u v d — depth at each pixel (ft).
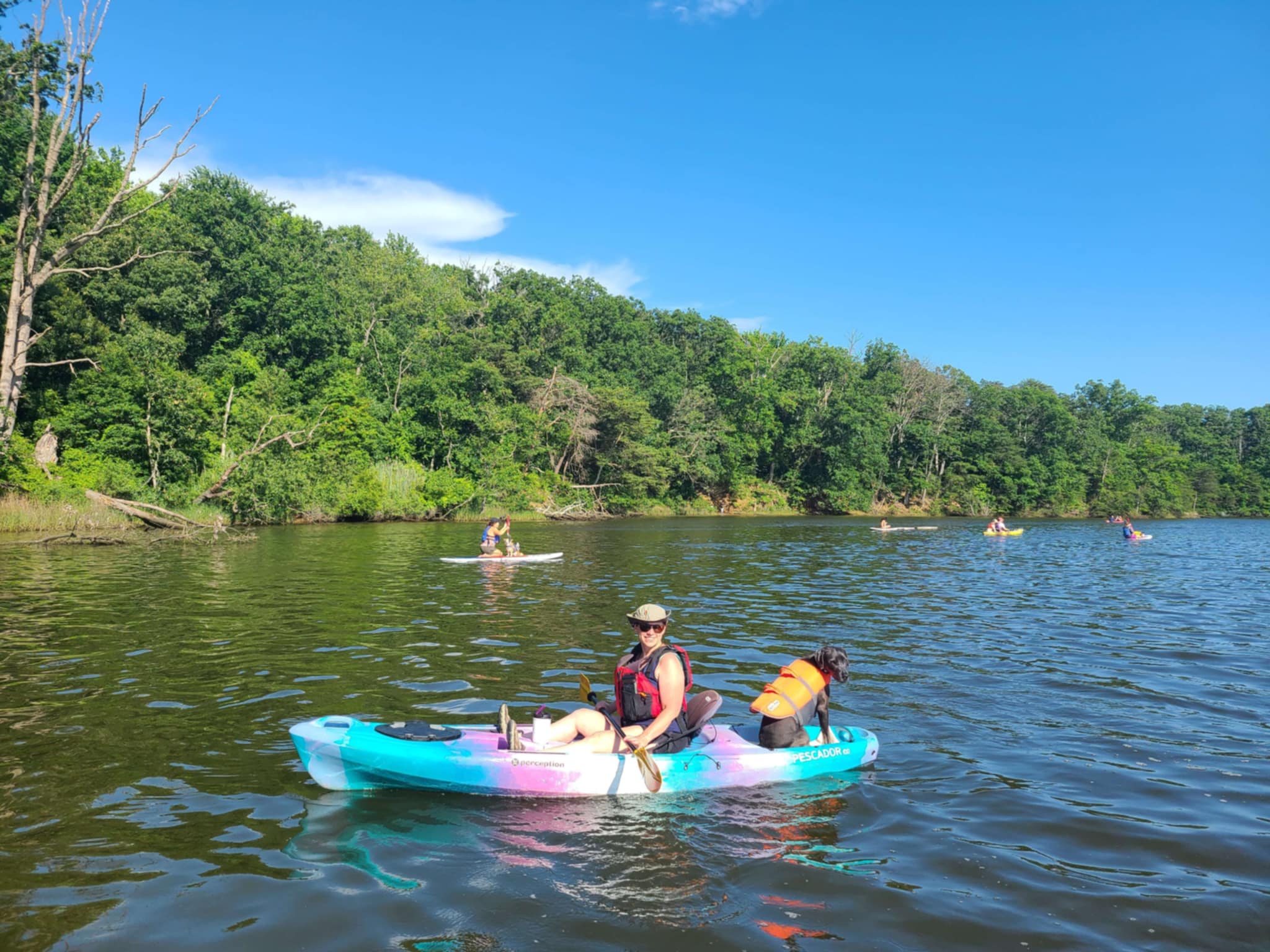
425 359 180.96
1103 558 85.61
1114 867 14.15
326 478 132.36
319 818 15.74
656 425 205.67
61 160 134.82
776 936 11.73
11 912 12.07
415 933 11.65
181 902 12.42
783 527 145.48
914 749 20.56
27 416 108.17
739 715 23.50
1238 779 18.57
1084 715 23.82
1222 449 328.70
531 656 30.27
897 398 252.83
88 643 31.53
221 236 165.17
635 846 14.70
